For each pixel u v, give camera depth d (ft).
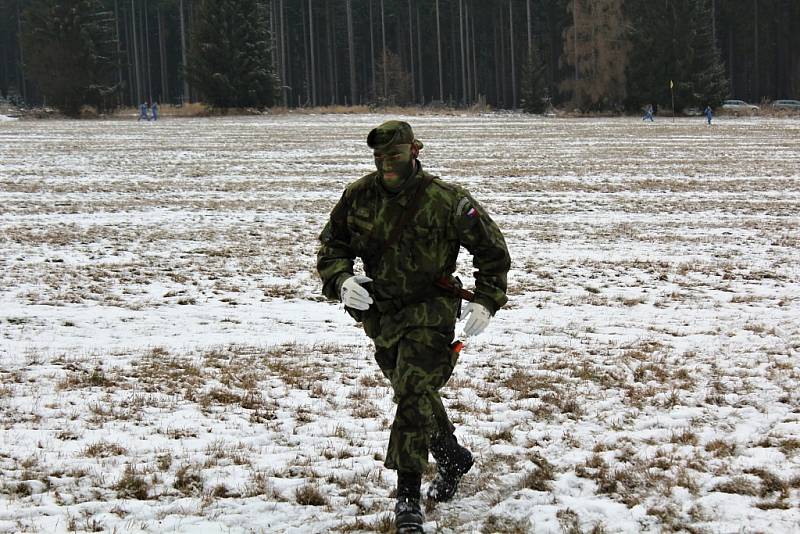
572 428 26.63
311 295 53.83
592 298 52.75
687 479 21.53
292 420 27.55
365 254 19.47
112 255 69.21
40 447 24.43
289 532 18.72
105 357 37.37
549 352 38.40
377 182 19.15
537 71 362.53
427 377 18.79
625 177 132.46
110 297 52.26
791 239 79.51
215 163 153.07
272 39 431.84
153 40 536.01
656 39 333.42
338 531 18.80
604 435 25.82
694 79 331.98
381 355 19.63
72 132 228.43
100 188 119.44
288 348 39.40
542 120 293.64
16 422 27.02
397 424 18.79
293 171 141.49
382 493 21.13
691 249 74.02
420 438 18.58
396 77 425.28
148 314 47.85
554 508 20.02
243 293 54.44
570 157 163.84
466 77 495.41
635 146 188.65
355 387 31.76
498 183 124.98
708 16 345.10
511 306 50.31
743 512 19.62
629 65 339.57
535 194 114.01
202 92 332.60
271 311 49.14
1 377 32.96
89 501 20.29
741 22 437.17
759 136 216.54
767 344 40.01
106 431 26.09
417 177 18.97
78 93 321.52
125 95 525.34
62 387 31.35
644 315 48.16
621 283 58.23
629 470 22.48
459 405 28.89
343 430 26.35
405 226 18.89
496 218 93.04
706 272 62.34
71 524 18.79
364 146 185.88
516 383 32.09
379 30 523.70
